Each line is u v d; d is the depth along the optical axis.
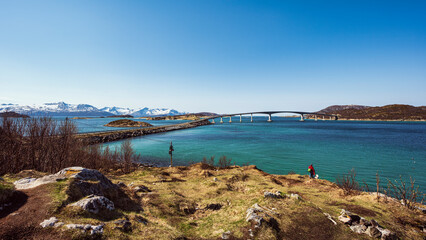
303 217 11.99
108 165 33.66
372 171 38.50
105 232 8.18
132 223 9.70
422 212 14.03
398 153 55.97
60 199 9.55
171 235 9.48
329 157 51.25
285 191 17.83
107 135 83.00
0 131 21.05
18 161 22.03
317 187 20.62
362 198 16.30
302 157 51.34
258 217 11.23
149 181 20.66
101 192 12.08
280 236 10.26
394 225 11.77
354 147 66.38
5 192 9.13
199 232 10.87
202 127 184.50
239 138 93.62
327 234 10.52
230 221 11.81
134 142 81.25
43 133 24.11
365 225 11.20
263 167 42.12
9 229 7.29
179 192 17.28
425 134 105.88
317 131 130.00
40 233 7.34
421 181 32.38
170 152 33.56
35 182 11.23
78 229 7.77
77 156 27.64
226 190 18.02
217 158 50.91
